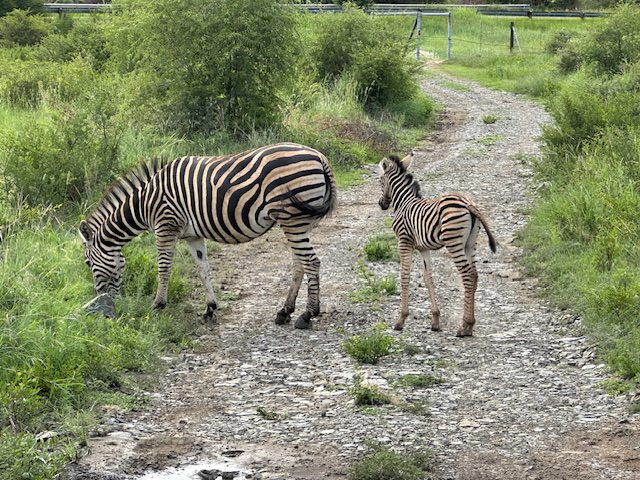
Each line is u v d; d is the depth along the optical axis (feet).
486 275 34.14
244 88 55.98
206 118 56.29
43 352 22.72
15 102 59.47
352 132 62.69
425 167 56.85
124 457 18.44
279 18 56.29
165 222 28.48
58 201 37.91
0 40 93.91
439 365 24.52
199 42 56.08
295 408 21.56
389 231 41.14
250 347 26.58
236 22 55.21
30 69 63.00
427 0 161.38
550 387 22.67
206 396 22.52
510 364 24.57
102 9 93.56
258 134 55.67
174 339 26.96
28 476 16.89
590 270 30.86
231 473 17.67
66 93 59.36
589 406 21.25
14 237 31.81
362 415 20.86
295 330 28.27
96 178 39.42
